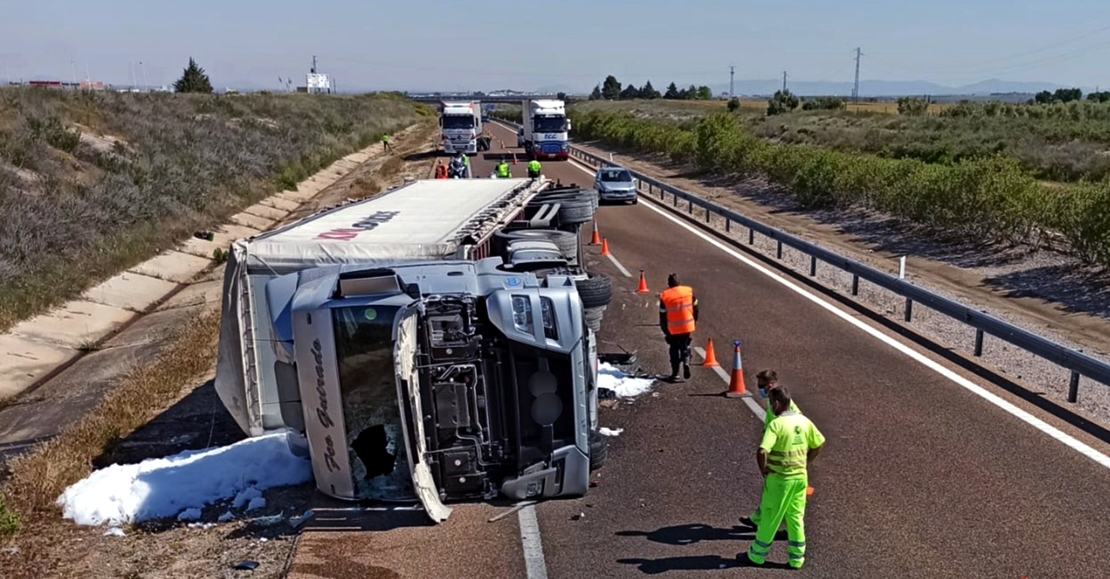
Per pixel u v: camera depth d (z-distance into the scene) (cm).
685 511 826
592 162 5159
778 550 748
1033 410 1055
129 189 2756
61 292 1912
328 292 822
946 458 919
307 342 809
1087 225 1803
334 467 832
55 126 3184
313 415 825
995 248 2148
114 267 2195
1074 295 1709
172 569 750
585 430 843
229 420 1132
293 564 738
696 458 953
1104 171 3441
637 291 1811
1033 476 870
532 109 5431
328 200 3662
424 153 5900
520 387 833
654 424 1060
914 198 2473
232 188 3450
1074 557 716
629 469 927
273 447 955
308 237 1008
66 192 2588
